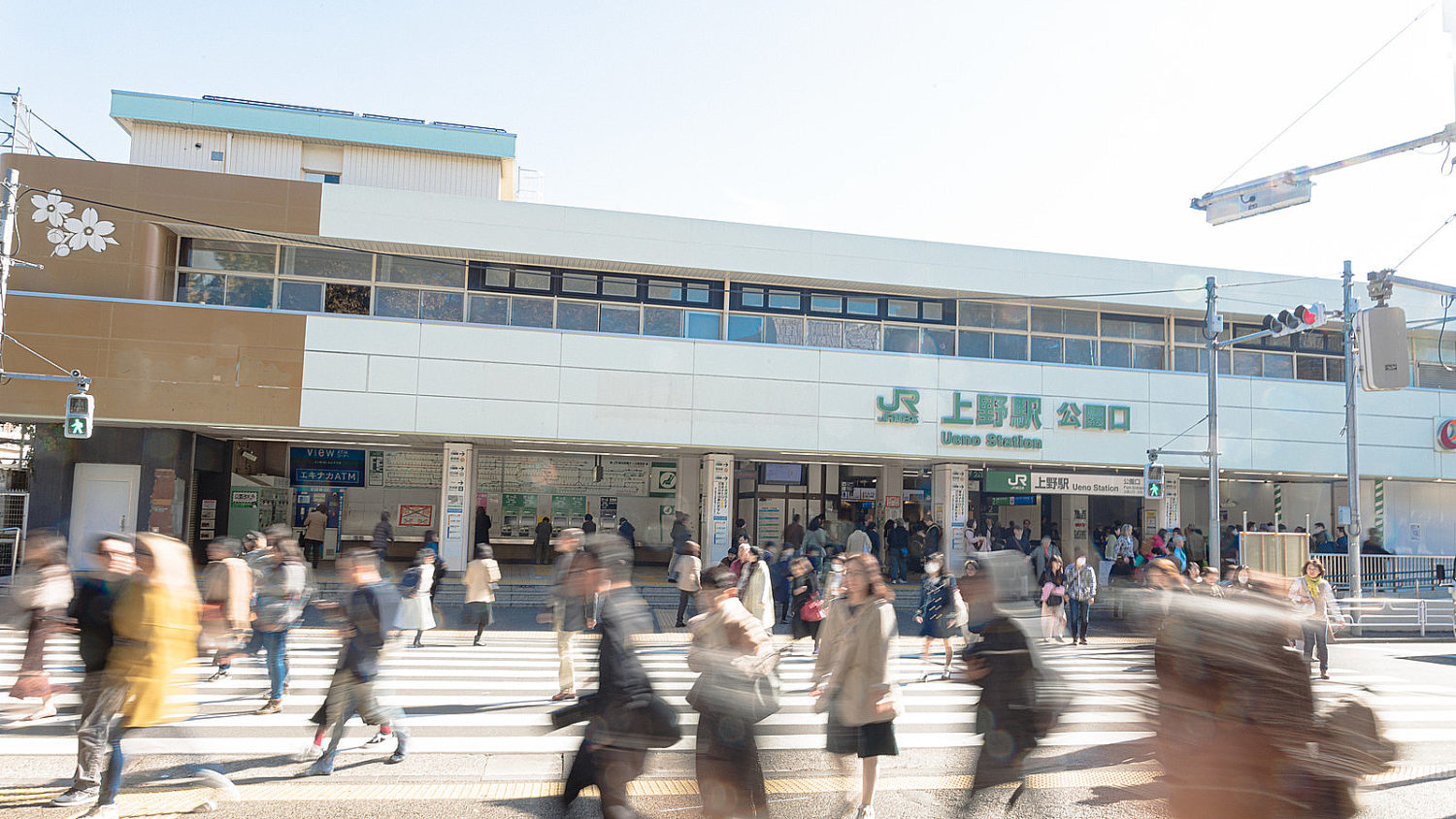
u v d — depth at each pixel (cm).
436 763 704
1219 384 2455
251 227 1991
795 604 1297
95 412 1862
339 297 2092
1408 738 860
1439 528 2730
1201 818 414
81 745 561
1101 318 2511
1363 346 1060
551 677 1088
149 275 1939
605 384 2105
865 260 2300
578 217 2152
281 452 2591
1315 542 2472
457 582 2072
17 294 1855
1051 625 1605
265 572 889
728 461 2277
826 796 636
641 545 2723
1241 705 411
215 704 894
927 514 2581
